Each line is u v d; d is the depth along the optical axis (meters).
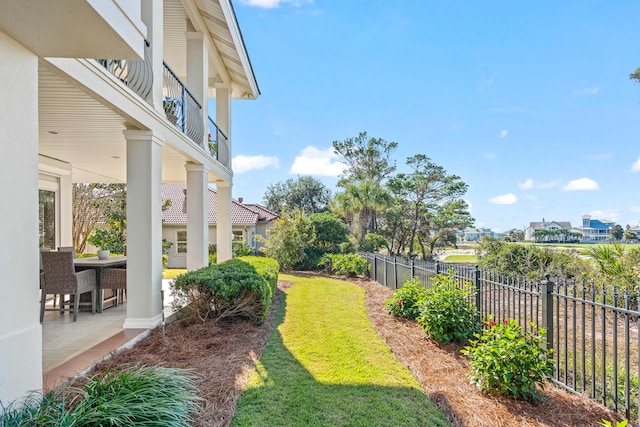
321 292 9.97
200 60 8.21
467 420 3.21
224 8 7.55
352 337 5.65
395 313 7.03
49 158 8.00
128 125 5.23
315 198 39.41
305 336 5.69
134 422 2.56
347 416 3.26
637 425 3.05
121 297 7.44
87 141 6.28
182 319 5.90
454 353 4.97
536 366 3.51
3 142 2.62
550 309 4.09
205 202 8.25
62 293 5.77
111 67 4.75
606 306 3.36
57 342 4.72
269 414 3.26
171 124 6.15
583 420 3.19
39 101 4.21
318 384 3.91
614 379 3.33
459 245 27.64
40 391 2.83
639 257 8.09
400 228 25.28
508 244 12.02
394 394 3.72
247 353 4.77
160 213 5.71
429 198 25.48
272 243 15.73
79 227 16.05
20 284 2.74
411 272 8.62
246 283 5.89
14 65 2.72
